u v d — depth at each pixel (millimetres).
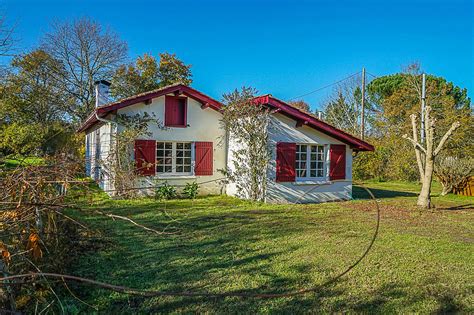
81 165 3680
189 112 11906
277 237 5879
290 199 11117
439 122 18359
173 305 3260
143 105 11242
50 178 3184
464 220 7988
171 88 11367
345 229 6621
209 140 12250
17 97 22156
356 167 19469
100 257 4574
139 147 10875
